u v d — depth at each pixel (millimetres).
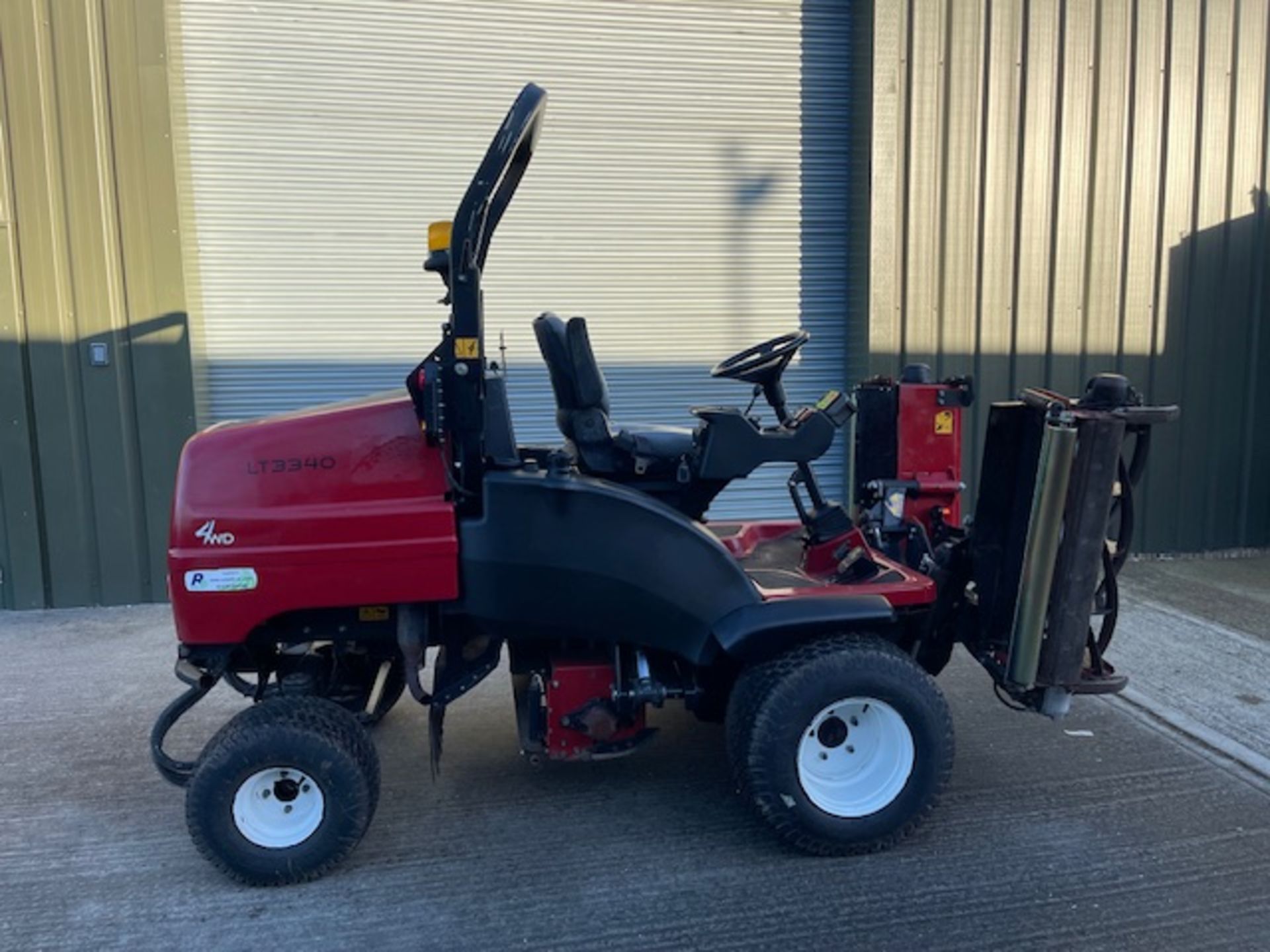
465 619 3219
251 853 2953
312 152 6074
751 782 3066
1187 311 6945
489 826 3357
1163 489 7055
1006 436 3229
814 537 3660
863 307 6602
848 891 2939
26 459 5836
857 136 6602
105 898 2955
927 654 3730
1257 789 3555
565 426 3498
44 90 5594
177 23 5836
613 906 2885
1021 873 3023
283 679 3338
